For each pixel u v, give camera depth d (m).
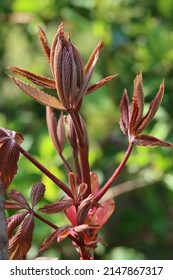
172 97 1.36
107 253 1.64
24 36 1.84
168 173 1.35
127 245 1.69
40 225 1.15
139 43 1.46
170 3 1.44
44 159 1.25
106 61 1.45
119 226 1.66
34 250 1.23
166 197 1.75
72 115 0.56
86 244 0.56
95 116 1.55
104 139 1.55
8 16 1.53
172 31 1.44
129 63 1.45
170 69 1.38
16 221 0.56
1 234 0.50
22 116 1.62
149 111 0.56
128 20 1.46
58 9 1.46
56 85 0.55
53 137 0.62
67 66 0.54
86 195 0.57
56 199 1.20
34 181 1.22
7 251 0.50
